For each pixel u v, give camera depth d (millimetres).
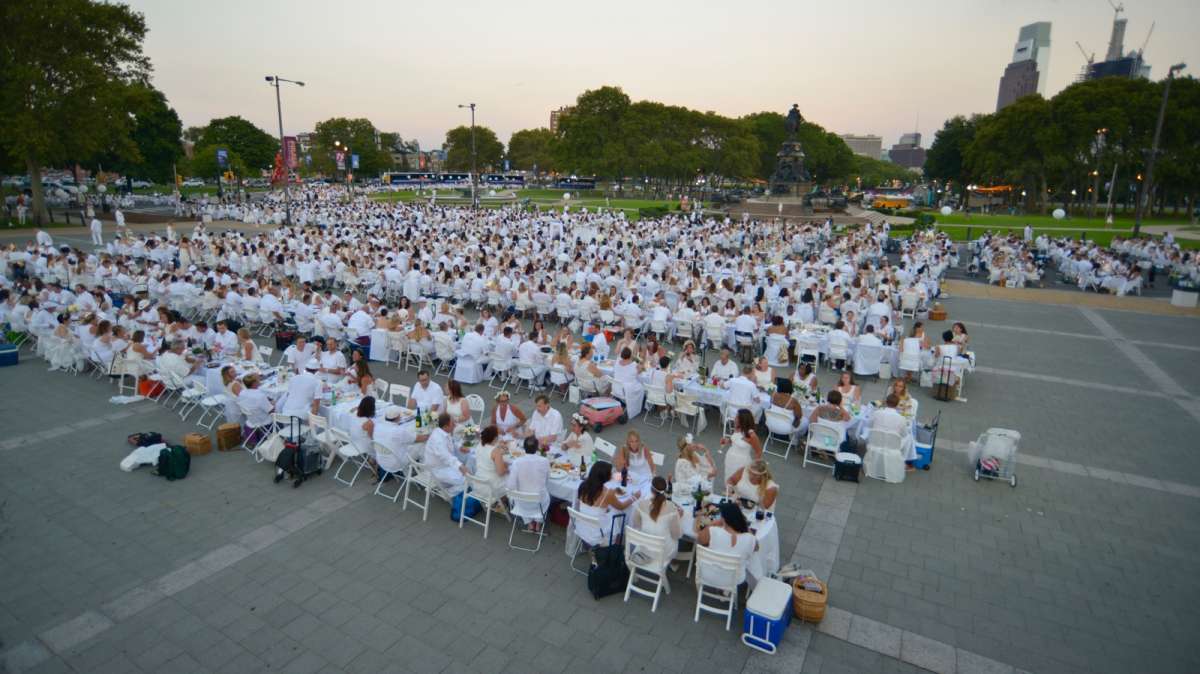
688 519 7723
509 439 9711
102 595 7305
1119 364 17188
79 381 14633
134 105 46406
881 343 15383
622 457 8625
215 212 53844
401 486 9906
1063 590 7723
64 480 9953
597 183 124375
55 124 40625
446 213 50562
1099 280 27953
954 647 6746
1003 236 43344
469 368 14641
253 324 19359
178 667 6258
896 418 10164
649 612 7215
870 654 6629
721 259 29203
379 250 29203
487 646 6613
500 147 166875
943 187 108750
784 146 68062
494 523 9023
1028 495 10062
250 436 11320
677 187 113500
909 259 28219
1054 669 6461
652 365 13391
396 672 6238
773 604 6688
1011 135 72562
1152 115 63812
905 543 8680
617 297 21469
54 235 40219
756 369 12648
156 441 11070
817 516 9336
